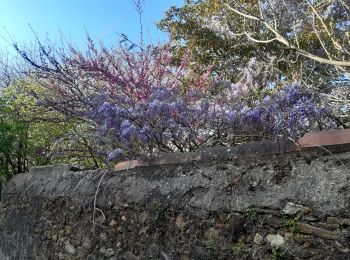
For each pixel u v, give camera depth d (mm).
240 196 2959
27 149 6941
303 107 3287
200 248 3098
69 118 5832
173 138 4094
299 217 2615
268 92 5078
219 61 7668
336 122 3582
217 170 3205
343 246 2408
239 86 5125
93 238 4055
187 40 8102
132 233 3658
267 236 2756
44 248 4746
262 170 2926
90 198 4211
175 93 4613
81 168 5012
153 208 3494
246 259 2822
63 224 4504
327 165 2623
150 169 3766
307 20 6473
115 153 4059
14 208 5566
